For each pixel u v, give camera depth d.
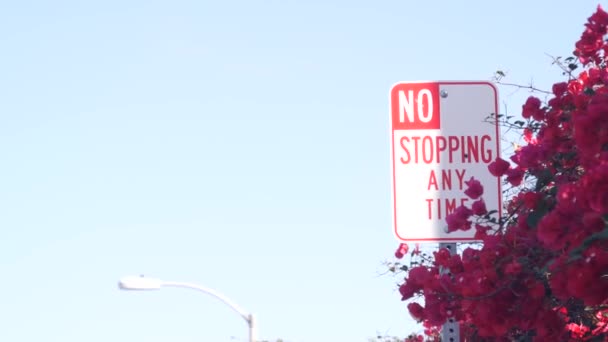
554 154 7.07
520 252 6.39
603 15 8.55
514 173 7.29
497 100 7.53
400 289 6.97
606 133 5.26
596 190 4.91
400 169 7.48
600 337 6.77
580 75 7.94
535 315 6.33
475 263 6.61
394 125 7.52
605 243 5.38
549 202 6.27
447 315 6.72
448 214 7.41
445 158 7.47
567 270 5.58
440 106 7.52
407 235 7.41
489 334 6.41
